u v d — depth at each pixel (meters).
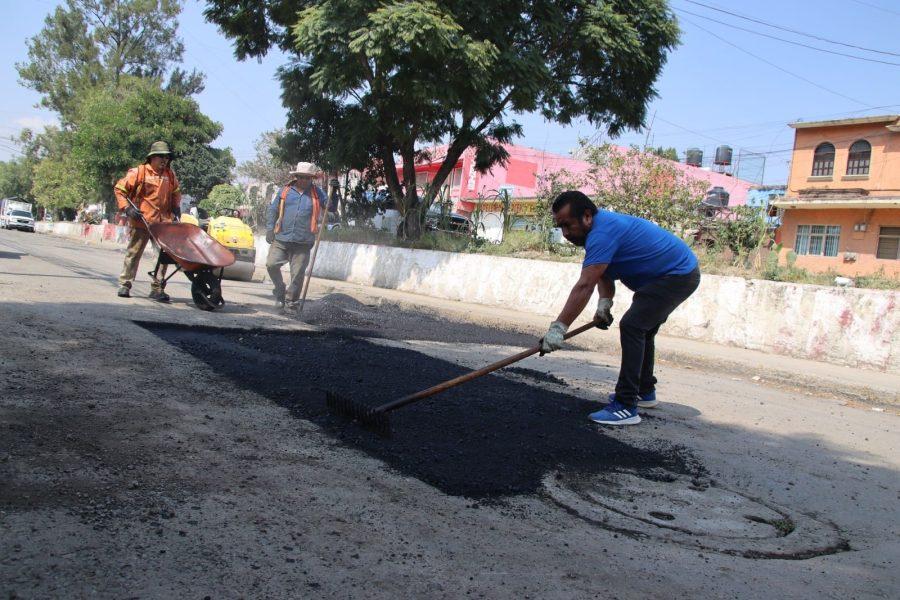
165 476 2.79
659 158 16.94
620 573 2.43
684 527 2.98
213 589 1.98
